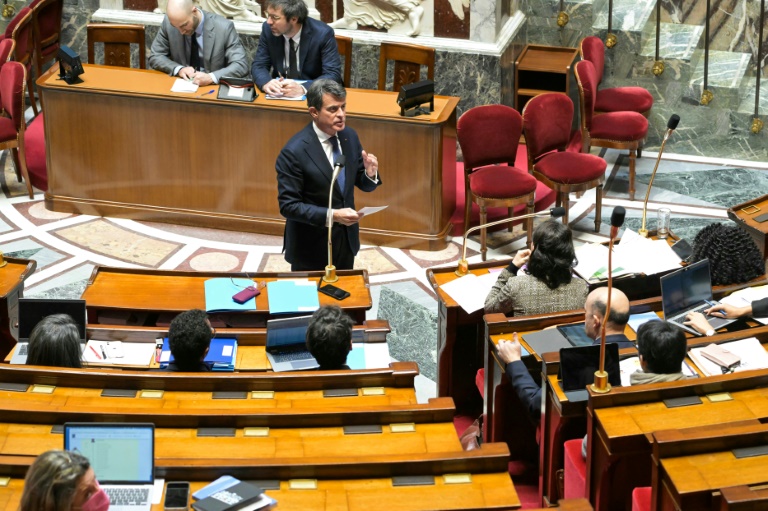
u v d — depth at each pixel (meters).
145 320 7.34
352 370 5.92
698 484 4.63
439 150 9.91
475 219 10.80
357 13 12.19
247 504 4.61
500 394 6.62
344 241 7.89
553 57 12.70
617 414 5.28
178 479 4.88
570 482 5.78
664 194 11.55
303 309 7.08
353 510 4.71
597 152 12.58
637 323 6.69
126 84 10.47
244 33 12.44
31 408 5.41
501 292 6.77
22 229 10.68
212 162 10.48
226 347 6.58
